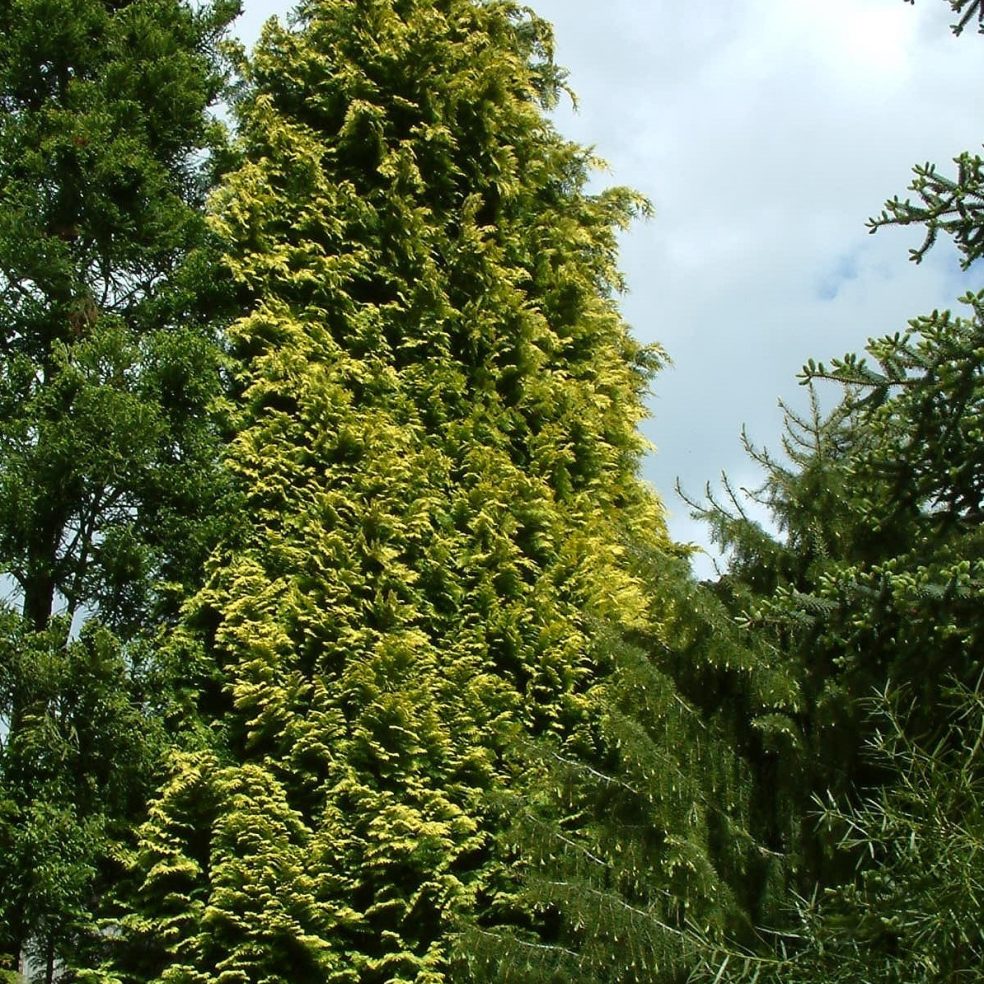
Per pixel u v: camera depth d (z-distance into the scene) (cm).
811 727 600
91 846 623
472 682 744
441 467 827
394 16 998
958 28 377
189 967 619
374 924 660
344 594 736
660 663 659
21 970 655
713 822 583
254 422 812
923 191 370
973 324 359
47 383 764
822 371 382
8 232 750
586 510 898
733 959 439
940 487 382
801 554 661
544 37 1173
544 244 1026
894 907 332
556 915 688
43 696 650
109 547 704
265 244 866
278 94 978
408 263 916
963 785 339
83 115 805
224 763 689
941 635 354
